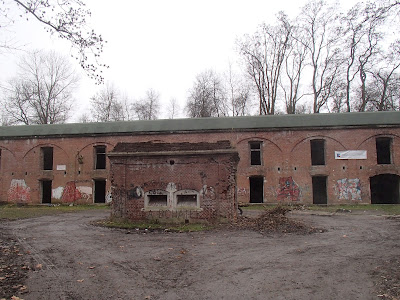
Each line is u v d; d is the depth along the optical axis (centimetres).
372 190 2861
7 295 549
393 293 548
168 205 1345
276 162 2608
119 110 5516
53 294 557
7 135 2938
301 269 698
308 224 1409
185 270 696
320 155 2816
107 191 2777
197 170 1345
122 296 546
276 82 4128
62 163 2855
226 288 582
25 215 1912
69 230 1289
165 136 2711
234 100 4919
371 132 2523
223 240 1029
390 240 1033
